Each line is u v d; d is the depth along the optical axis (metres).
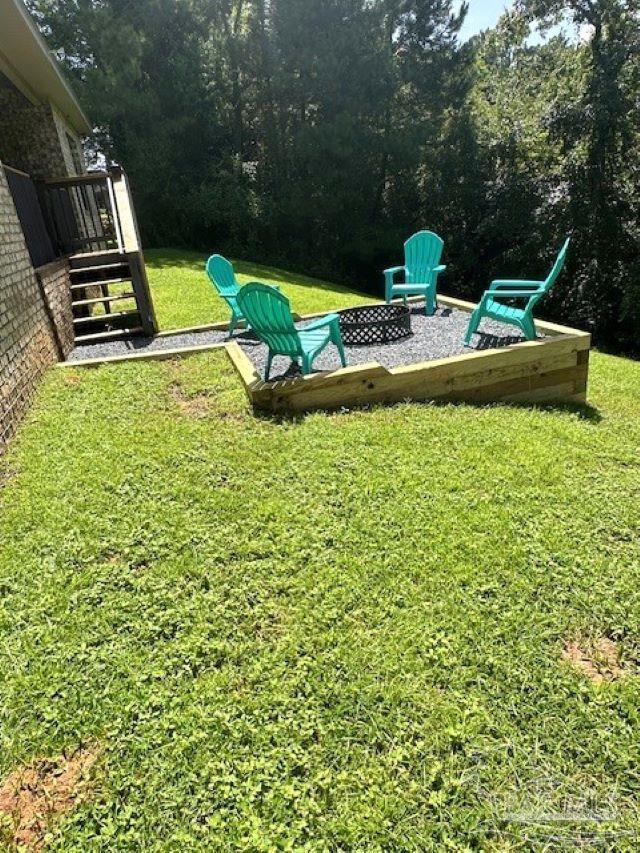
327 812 1.48
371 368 4.07
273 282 11.26
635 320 13.56
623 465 3.30
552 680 1.84
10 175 4.75
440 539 2.52
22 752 1.65
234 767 1.59
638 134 12.98
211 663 1.92
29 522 2.67
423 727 1.69
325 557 2.40
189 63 15.96
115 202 6.56
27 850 1.41
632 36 12.57
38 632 2.05
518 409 4.22
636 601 2.17
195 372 4.68
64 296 5.82
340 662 1.91
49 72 6.87
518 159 15.50
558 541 2.51
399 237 17.69
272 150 17.56
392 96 16.45
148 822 1.46
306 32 15.61
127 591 2.25
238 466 3.15
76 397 4.16
